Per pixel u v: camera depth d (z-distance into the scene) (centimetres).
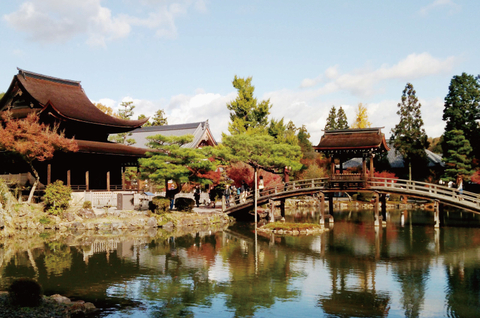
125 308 1566
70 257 2433
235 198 4569
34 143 3397
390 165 7294
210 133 6900
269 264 2298
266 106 6362
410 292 1784
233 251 2664
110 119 4778
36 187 3897
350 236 3266
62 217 3503
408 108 6850
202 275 2053
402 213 5100
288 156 4419
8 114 3862
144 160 3847
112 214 3725
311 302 1655
